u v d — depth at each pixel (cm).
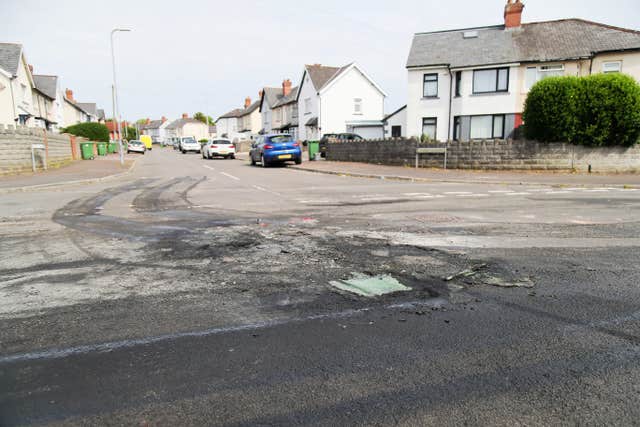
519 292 411
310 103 4625
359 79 4434
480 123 2942
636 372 275
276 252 557
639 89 1603
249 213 874
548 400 246
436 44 3197
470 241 609
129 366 285
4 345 315
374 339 319
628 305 380
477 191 1255
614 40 2692
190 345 313
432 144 1986
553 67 2734
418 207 941
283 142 2416
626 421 228
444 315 360
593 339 319
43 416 235
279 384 264
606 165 1678
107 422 230
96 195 1232
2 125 1791
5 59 3425
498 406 241
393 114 3747
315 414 235
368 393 254
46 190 1393
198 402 247
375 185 1443
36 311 376
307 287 426
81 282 451
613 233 661
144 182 1634
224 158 3662
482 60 2897
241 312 369
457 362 288
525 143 1758
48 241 641
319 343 314
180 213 885
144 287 433
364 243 600
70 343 318
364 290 416
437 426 225
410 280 443
